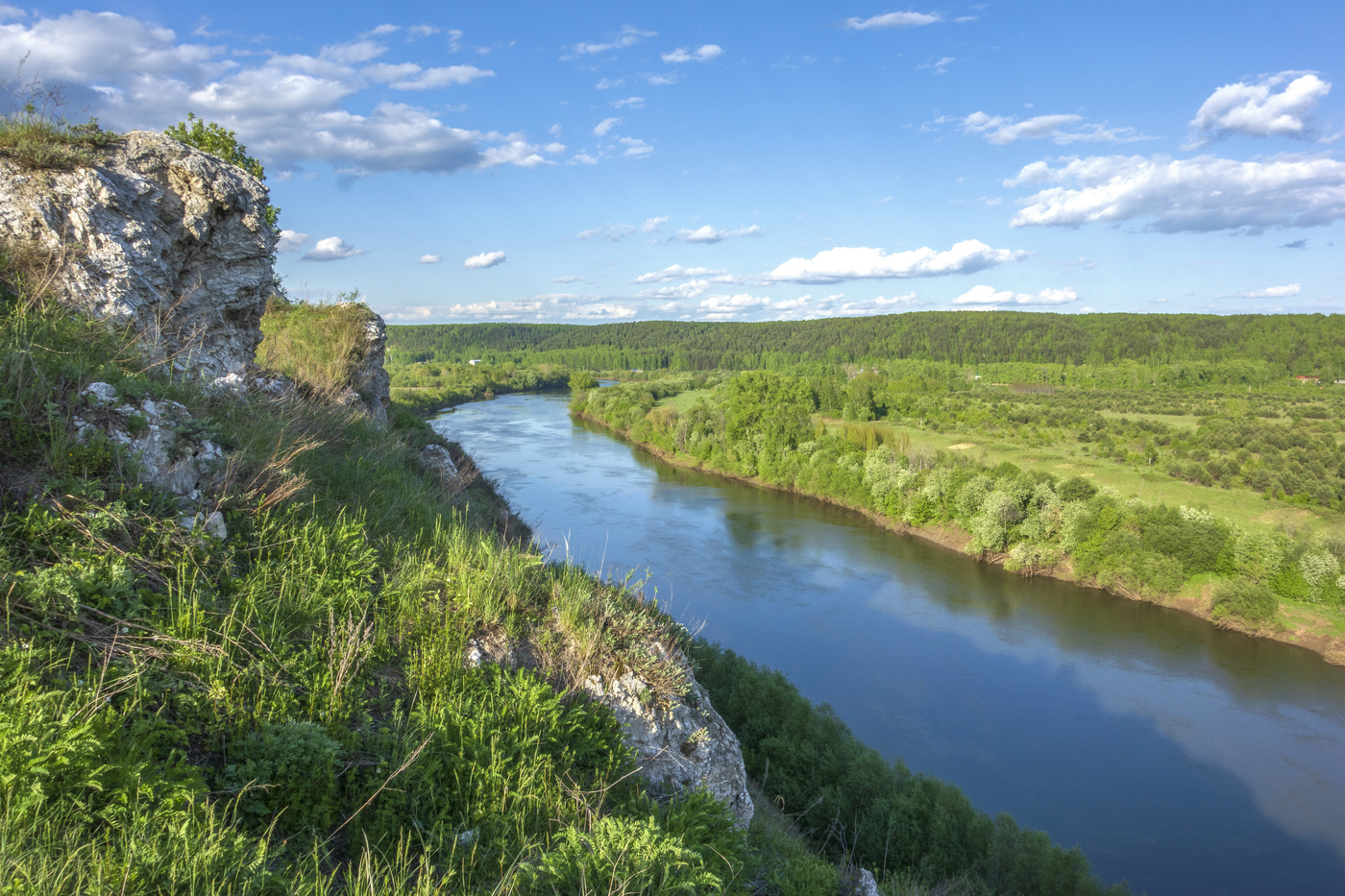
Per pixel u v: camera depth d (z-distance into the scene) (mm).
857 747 21078
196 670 4250
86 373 5707
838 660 33500
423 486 10305
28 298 6453
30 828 2805
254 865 3078
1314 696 32094
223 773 3787
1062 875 17656
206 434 6176
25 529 4395
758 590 40438
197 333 8461
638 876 3801
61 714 3359
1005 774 26391
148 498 5199
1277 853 23109
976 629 37719
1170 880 22047
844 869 7043
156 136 8852
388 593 5984
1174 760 27469
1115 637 37625
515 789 4504
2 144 7254
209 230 9312
